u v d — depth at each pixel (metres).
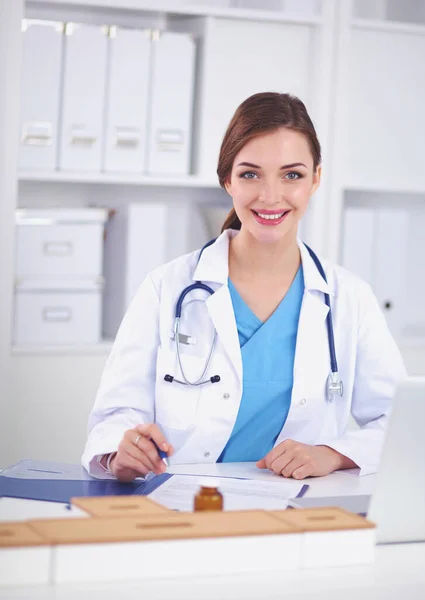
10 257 3.09
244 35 3.37
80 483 1.79
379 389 2.17
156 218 3.31
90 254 3.25
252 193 1.99
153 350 2.12
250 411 2.10
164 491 1.73
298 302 2.15
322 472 1.91
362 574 1.36
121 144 3.24
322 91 3.42
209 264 2.14
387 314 3.61
